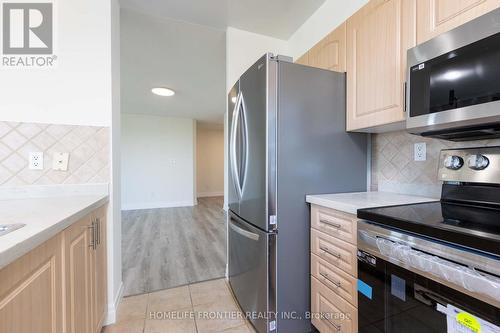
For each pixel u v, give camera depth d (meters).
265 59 1.34
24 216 0.93
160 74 3.24
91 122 1.58
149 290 2.01
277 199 1.36
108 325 1.57
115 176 1.72
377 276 0.96
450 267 0.69
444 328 0.72
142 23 2.12
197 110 5.29
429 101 0.96
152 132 5.86
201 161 7.82
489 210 1.01
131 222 4.40
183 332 1.50
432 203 1.17
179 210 5.55
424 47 0.98
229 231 2.04
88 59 1.57
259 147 1.40
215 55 2.72
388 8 1.20
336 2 1.80
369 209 1.04
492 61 0.78
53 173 1.50
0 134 1.41
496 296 0.60
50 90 1.51
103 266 1.51
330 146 1.49
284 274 1.38
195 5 1.90
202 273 2.32
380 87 1.25
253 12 2.00
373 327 0.98
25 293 0.67
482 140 1.15
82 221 1.13
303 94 1.41
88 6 1.58
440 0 0.98
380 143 1.61
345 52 1.49
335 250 1.24
